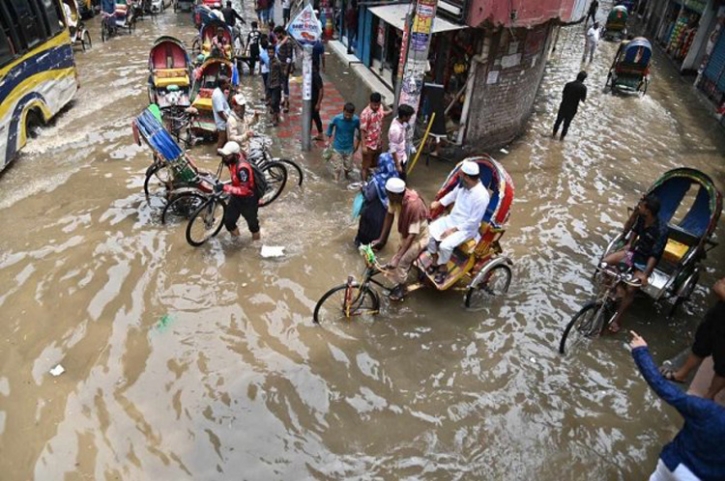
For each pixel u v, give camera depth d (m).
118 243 7.35
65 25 11.59
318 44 10.49
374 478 4.61
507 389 5.61
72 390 5.20
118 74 14.25
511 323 6.53
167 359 5.62
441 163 10.60
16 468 4.48
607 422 5.31
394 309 6.59
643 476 4.80
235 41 15.70
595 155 11.80
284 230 7.98
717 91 16.23
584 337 6.40
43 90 10.39
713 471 3.71
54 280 6.59
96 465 4.54
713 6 18.36
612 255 6.60
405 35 9.21
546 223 8.86
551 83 17.03
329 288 6.84
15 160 9.47
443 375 5.71
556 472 4.78
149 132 7.54
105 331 5.91
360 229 7.46
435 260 6.62
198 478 4.51
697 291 7.55
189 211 8.16
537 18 10.03
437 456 4.84
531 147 11.89
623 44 16.03
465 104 10.34
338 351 5.90
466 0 9.02
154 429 4.89
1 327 5.87
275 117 11.59
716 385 5.09
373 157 9.09
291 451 4.80
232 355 5.73
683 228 7.12
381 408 5.28
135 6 19.83
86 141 10.32
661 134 13.51
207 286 6.70
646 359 4.03
